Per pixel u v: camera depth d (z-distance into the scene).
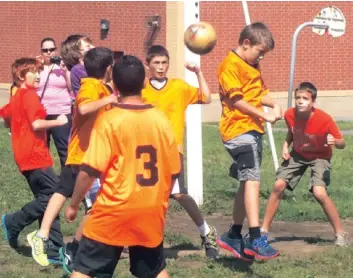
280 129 25.94
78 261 6.45
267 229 10.23
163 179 6.45
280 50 30.58
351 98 31.67
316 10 30.66
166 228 11.31
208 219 12.14
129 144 6.31
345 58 31.44
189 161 12.68
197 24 9.14
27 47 33.31
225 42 29.73
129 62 6.47
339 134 9.78
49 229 8.80
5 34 34.00
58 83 12.95
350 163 18.16
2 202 13.04
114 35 30.73
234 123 8.80
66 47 10.12
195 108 12.55
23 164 9.25
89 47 10.10
